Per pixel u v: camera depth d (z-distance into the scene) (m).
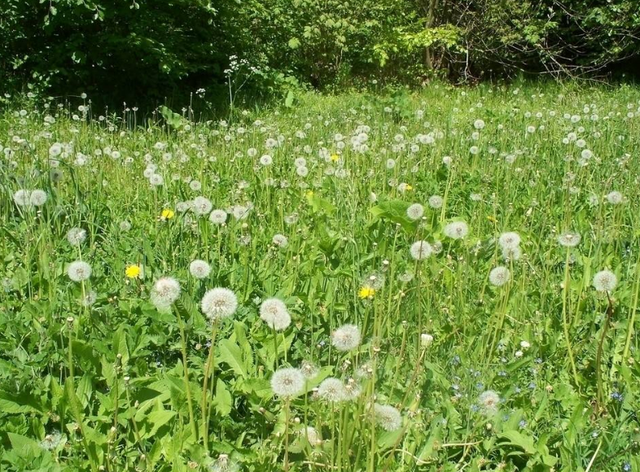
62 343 2.53
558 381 2.73
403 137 6.77
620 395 2.50
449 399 2.43
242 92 10.70
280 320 2.19
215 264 3.51
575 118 7.55
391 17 14.12
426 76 14.62
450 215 4.85
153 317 2.80
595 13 14.92
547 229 4.39
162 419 2.22
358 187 4.78
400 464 2.14
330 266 3.54
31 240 3.62
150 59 8.93
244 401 2.47
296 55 13.42
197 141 7.07
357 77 14.07
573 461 2.16
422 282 3.32
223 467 1.88
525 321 3.08
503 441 2.29
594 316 2.92
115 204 4.66
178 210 4.09
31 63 9.48
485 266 3.64
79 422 2.04
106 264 3.66
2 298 3.09
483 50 15.37
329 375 2.54
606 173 5.55
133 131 7.93
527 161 6.02
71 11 8.41
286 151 6.38
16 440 2.06
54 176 4.25
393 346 2.75
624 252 3.84
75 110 8.95
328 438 2.22
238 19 11.67
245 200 4.49
